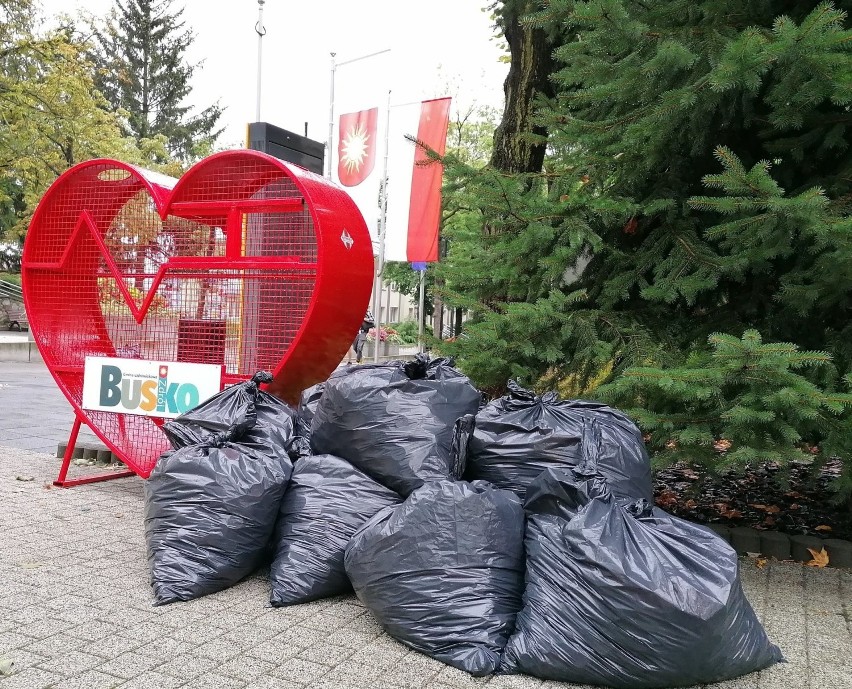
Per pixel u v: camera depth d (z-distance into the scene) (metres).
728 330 5.13
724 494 6.38
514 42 7.97
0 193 25.08
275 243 5.70
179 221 5.99
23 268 6.25
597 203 5.08
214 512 3.90
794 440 4.04
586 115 5.73
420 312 14.01
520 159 7.92
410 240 13.83
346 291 5.44
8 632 3.29
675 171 5.41
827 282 4.27
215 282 5.79
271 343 5.61
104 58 52.25
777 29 3.86
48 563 4.20
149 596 3.78
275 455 4.22
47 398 12.32
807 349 5.13
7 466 6.78
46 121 21.23
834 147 4.97
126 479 6.46
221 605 3.73
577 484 3.29
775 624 3.72
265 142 6.71
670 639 2.83
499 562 3.31
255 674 2.99
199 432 4.45
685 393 4.13
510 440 3.99
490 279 5.85
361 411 4.14
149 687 2.85
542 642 3.04
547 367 5.54
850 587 4.27
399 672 3.07
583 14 4.49
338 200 5.56
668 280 5.00
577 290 5.57
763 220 4.13
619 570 2.91
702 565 2.98
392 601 3.33
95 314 6.25
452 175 5.57
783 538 4.84
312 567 3.81
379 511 3.67
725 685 3.06
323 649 3.26
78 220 6.06
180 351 5.92
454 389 4.25
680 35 4.70
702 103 4.59
